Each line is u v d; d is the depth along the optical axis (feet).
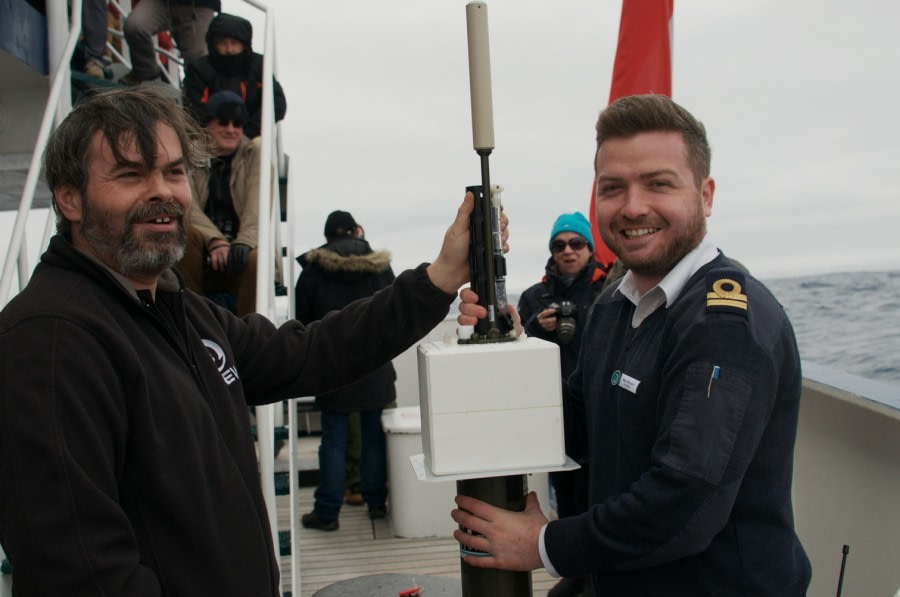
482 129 4.65
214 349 5.02
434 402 4.30
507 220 5.11
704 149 4.90
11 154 11.38
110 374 4.00
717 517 4.20
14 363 3.82
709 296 4.44
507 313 4.75
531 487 13.64
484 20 4.59
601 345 5.49
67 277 4.18
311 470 16.69
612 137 4.86
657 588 4.64
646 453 4.72
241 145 11.10
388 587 9.86
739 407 4.19
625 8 11.30
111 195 4.28
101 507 3.79
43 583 3.69
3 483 3.75
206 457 4.40
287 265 12.65
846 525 7.70
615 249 4.96
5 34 9.66
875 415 7.17
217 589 4.25
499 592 4.73
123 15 14.56
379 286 13.98
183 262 9.89
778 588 4.50
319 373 5.68
